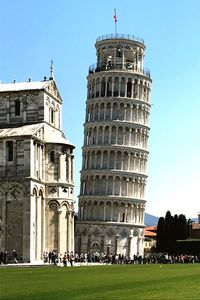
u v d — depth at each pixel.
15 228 95.38
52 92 109.75
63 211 102.06
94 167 161.12
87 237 156.00
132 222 158.75
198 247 158.00
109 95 163.25
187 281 50.06
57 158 102.88
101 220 156.38
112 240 155.25
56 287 42.06
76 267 84.06
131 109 163.25
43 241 99.19
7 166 97.50
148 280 51.12
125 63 168.25
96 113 164.12
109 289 40.47
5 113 107.38
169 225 173.88
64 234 102.00
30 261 93.69
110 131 161.25
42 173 101.06
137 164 162.50
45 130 104.69
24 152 96.69
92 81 166.75
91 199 158.25
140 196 162.62
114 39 167.50
